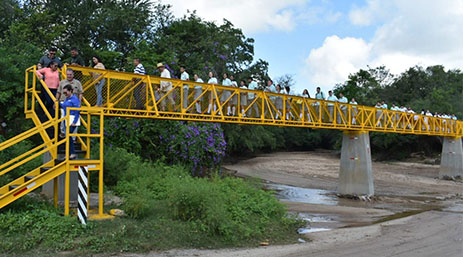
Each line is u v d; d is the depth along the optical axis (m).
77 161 9.25
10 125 15.30
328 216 15.76
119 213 9.80
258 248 9.38
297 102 18.41
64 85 9.78
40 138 15.35
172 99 13.46
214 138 22.34
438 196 23.42
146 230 9.03
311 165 40.78
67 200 9.14
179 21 33.38
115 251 7.98
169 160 19.42
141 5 32.91
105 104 11.72
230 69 37.09
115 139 17.39
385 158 48.66
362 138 22.30
